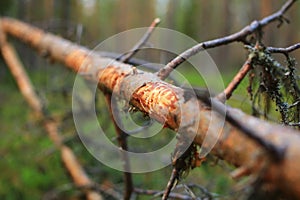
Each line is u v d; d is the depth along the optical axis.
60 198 3.78
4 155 4.52
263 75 1.68
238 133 0.99
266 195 0.94
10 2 8.48
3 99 6.95
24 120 5.55
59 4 9.41
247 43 1.93
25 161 4.35
